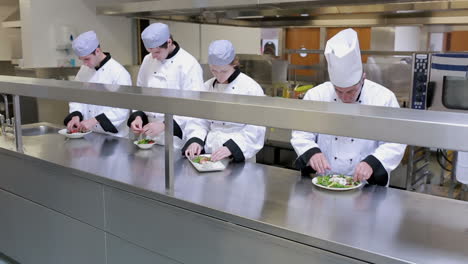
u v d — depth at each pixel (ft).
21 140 8.03
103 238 6.73
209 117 5.01
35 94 6.97
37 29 13.44
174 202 5.61
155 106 5.47
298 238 4.61
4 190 8.38
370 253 4.15
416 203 5.42
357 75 5.94
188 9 8.70
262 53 17.85
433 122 3.64
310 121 4.30
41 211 7.68
